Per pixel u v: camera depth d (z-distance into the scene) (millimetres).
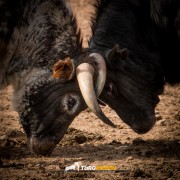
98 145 31844
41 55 29266
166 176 26625
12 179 26250
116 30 31234
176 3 31219
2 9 29578
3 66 30000
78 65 28438
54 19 29375
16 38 29703
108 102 30531
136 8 31703
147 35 31766
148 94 31297
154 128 35000
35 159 29547
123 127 35250
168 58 32344
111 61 29875
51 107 29109
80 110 29062
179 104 40469
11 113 38625
